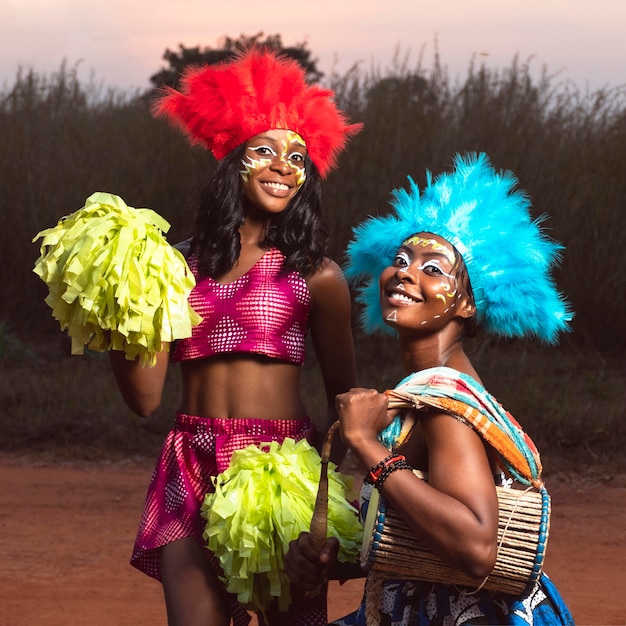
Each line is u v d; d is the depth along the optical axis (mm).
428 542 2451
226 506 2998
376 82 12297
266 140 3500
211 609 3256
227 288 3459
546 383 10148
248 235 3533
